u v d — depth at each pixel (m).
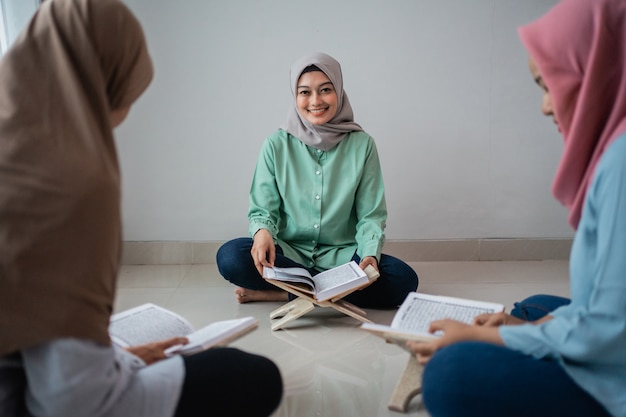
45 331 0.69
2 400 0.73
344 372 1.50
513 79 2.49
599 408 0.81
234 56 2.44
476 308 1.20
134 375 0.83
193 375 0.89
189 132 2.51
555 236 2.66
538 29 0.89
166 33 2.41
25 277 0.69
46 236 0.70
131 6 2.37
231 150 2.53
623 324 0.75
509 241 2.64
